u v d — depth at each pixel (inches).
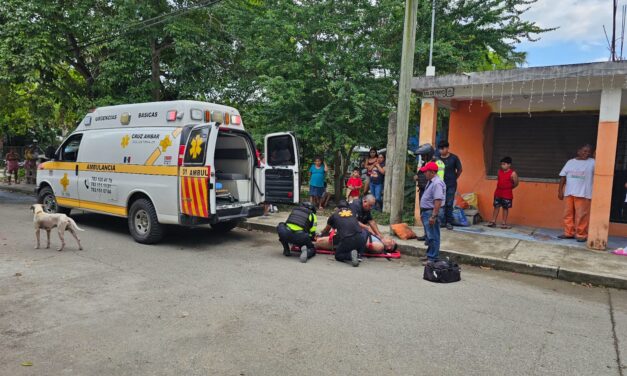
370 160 466.9
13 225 367.2
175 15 505.0
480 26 494.3
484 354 148.4
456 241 313.6
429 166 265.7
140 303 189.8
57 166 379.9
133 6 522.6
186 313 179.0
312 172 475.5
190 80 577.3
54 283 214.5
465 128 413.7
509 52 515.5
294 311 183.6
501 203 367.2
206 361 139.3
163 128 303.7
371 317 178.9
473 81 327.6
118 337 155.6
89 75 608.4
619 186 350.0
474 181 412.2
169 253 285.3
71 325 165.3
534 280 246.5
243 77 591.5
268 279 229.8
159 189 298.4
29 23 496.4
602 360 146.6
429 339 159.2
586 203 315.0
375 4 476.7
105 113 344.8
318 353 146.2
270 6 484.1
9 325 164.6
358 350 148.9
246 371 133.5
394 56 472.4
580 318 186.5
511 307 197.8
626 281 231.6
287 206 492.7
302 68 460.4
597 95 317.7
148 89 568.7
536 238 327.9
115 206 329.4
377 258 286.4
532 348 154.3
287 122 473.1
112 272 236.2
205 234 356.5
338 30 444.5
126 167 319.3
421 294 211.6
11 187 674.2
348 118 442.9
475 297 210.4
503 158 367.2
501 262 266.8
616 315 192.2
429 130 363.3
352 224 265.0
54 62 534.3
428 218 268.4
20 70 497.0
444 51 425.1
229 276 233.6
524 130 394.0
